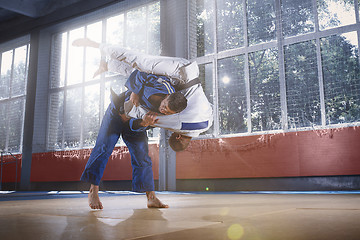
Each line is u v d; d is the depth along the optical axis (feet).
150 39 23.44
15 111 29.32
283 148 16.55
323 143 15.58
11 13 28.73
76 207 7.20
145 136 6.83
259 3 19.62
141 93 5.80
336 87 16.65
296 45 17.92
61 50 27.61
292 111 17.54
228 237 2.79
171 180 19.53
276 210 5.35
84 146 25.03
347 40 16.62
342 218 3.95
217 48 20.51
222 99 19.93
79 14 25.96
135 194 16.01
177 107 5.22
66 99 26.40
